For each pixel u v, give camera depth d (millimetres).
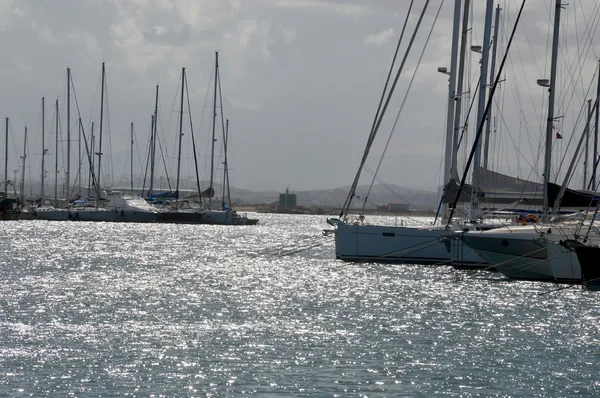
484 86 82500
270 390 35594
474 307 57906
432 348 43938
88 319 50969
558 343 45781
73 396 34281
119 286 68688
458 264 80062
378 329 49062
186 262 96000
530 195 83750
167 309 55688
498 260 72312
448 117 84875
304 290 66938
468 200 82812
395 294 64562
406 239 81188
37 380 36344
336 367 39500
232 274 80688
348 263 86188
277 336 46344
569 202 76812
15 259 95562
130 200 198625
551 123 80375
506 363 40938
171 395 34656
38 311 53688
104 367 38750
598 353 43500
